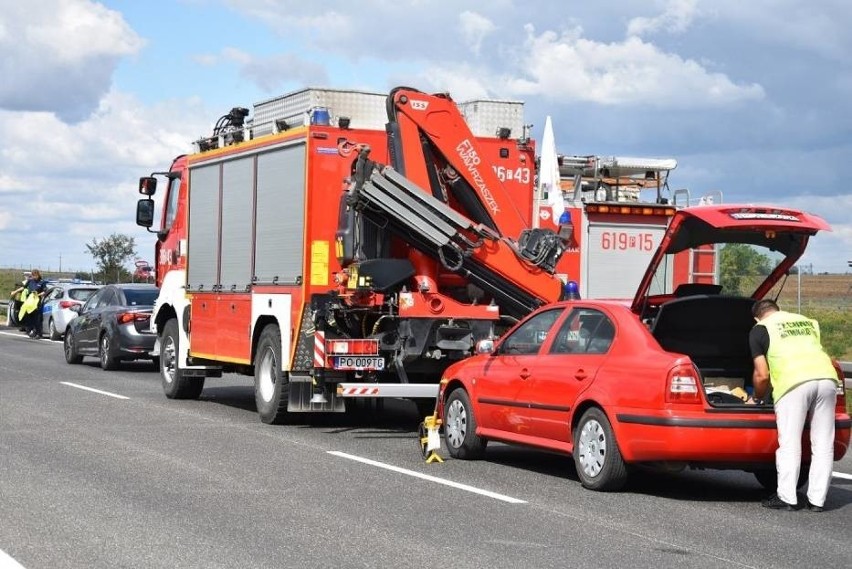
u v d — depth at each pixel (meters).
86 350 25.88
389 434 14.71
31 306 37.44
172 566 7.46
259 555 7.79
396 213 14.36
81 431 14.31
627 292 22.86
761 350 10.12
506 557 7.84
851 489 11.26
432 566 7.54
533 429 11.49
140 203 20.02
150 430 14.55
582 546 8.25
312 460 12.23
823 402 10.01
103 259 66.94
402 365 14.77
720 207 10.65
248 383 22.77
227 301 17.00
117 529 8.57
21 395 18.86
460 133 15.01
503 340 12.25
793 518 9.59
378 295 14.78
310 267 14.77
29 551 7.84
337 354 14.59
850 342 31.72
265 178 15.99
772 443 10.05
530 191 16.25
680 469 10.32
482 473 11.60
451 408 12.83
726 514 9.70
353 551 7.94
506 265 14.80
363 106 16.30
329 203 14.85
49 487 10.32
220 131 18.59
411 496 10.16
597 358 10.79
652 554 8.04
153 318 19.58
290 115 16.58
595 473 10.59
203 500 9.78
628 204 22.84
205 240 17.89
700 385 10.01
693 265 21.20
